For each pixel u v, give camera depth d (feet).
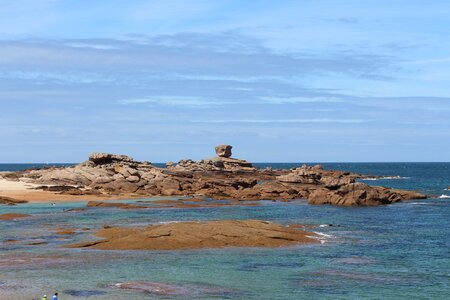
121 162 489.67
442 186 578.66
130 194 412.98
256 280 134.51
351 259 161.89
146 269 144.87
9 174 512.22
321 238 201.05
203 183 456.86
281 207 334.65
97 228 223.92
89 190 412.36
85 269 144.15
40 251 169.17
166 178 453.58
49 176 456.86
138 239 179.73
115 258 158.92
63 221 250.57
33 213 287.28
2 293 120.16
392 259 162.81
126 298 117.19
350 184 358.43
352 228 233.55
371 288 128.57
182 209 317.22
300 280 135.23
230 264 152.35
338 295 122.21
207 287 127.24
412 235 212.84
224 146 634.84
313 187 442.09
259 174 596.29
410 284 132.57
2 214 272.51
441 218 276.41
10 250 171.01
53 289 123.75
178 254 165.48
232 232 188.85
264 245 180.96
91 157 484.74
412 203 365.81
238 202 367.66
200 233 186.70
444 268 150.71
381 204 353.72
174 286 127.65
